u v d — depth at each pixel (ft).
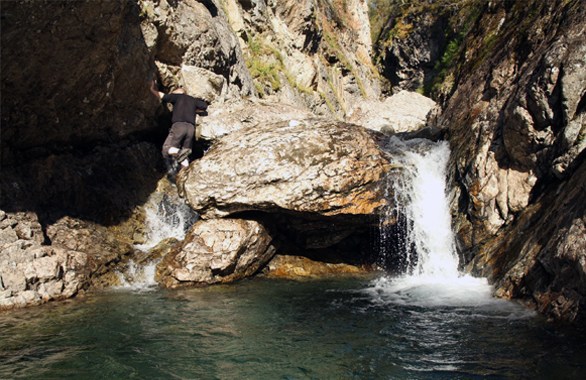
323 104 72.59
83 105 29.81
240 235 27.63
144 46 32.48
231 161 28.22
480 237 26.53
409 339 17.80
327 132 29.53
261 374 15.24
